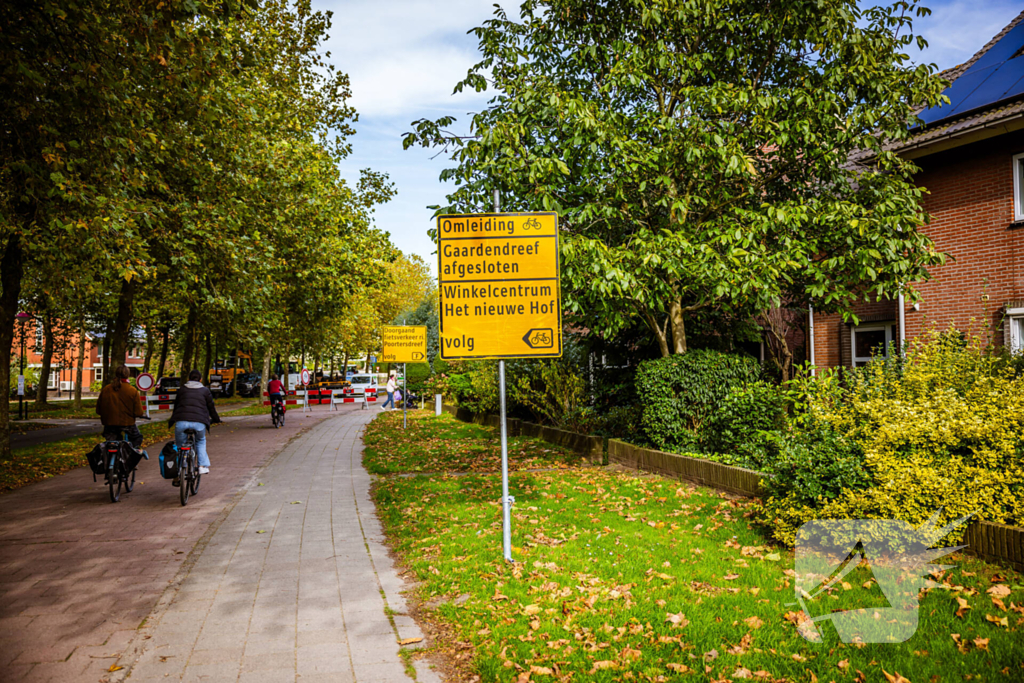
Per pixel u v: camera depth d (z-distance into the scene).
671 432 10.42
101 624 4.80
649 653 4.05
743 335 13.89
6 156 10.73
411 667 4.07
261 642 4.46
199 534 7.39
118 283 21.67
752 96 9.95
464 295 6.42
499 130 9.34
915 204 9.94
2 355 14.18
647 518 7.47
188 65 10.90
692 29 10.64
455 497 9.15
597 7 11.11
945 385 7.96
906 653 3.90
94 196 10.96
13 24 9.09
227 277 16.61
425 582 5.64
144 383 26.05
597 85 11.22
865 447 5.95
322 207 20.02
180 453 8.98
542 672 3.85
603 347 15.05
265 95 17.59
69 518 8.23
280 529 7.62
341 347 51.97
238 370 57.72
